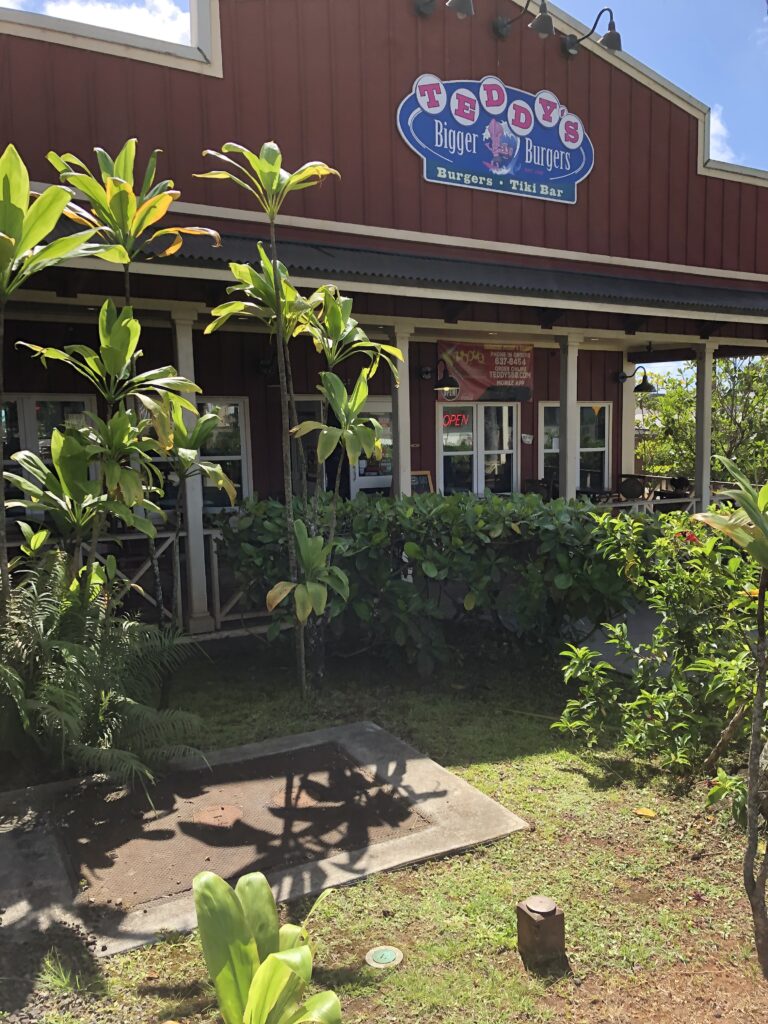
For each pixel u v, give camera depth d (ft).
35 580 13.69
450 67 28.04
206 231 15.72
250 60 23.97
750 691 11.75
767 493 8.16
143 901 9.69
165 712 13.85
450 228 28.50
